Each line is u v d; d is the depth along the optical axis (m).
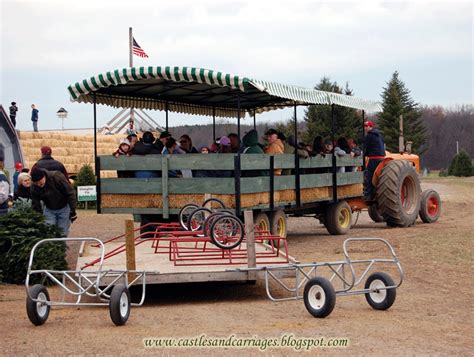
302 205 13.23
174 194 11.04
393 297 7.19
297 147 12.55
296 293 7.65
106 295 7.42
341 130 32.94
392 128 57.56
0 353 5.58
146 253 9.50
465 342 5.84
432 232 13.71
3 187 10.05
